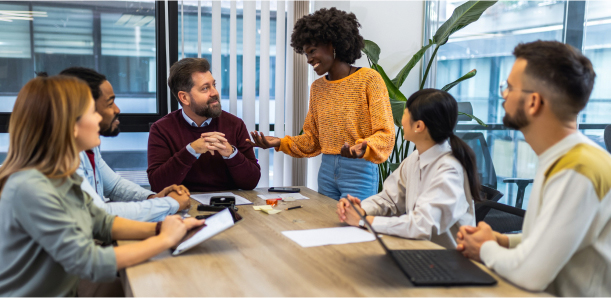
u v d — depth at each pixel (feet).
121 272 4.02
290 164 10.64
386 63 11.15
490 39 10.39
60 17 9.73
